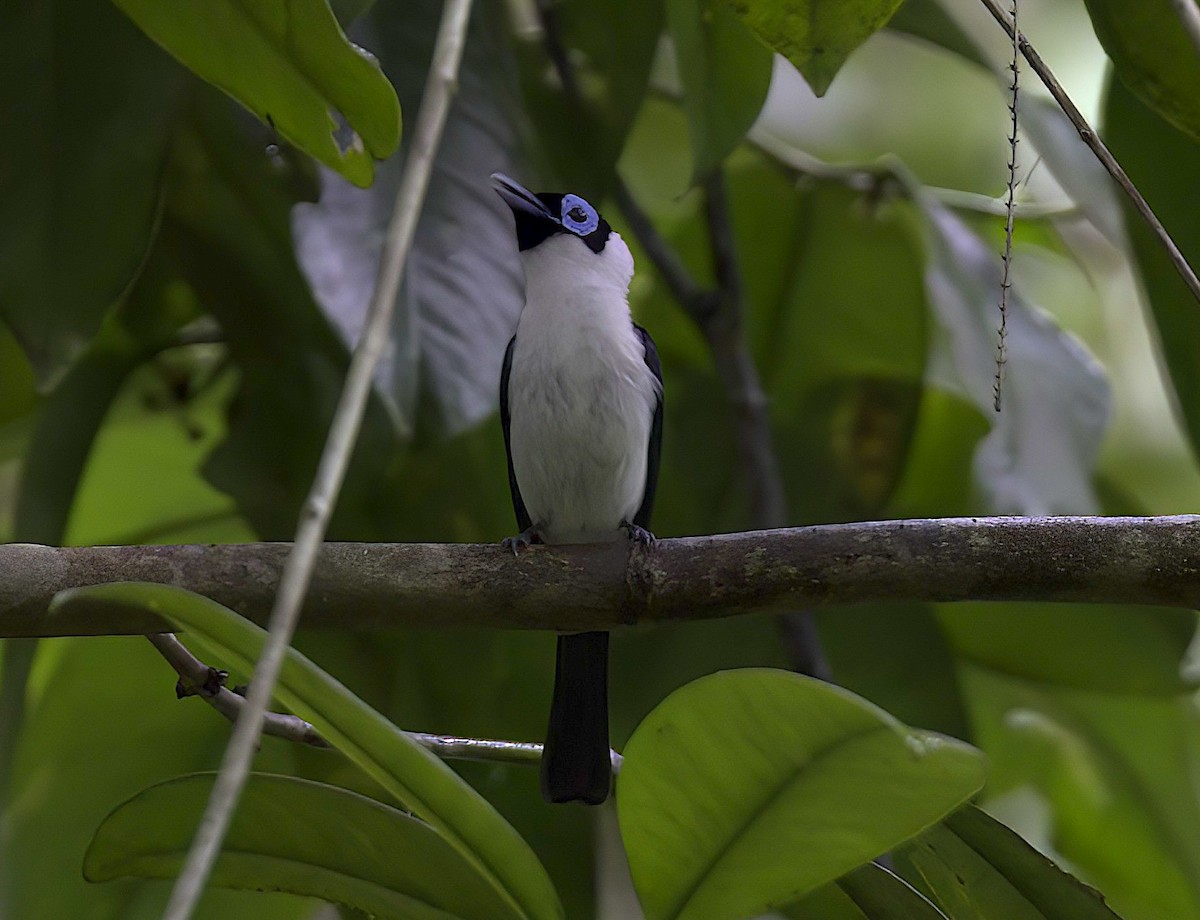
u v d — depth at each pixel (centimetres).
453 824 412
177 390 890
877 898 509
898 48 1052
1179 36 503
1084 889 492
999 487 792
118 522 924
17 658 709
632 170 1005
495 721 855
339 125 501
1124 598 547
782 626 834
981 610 889
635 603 577
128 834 496
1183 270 439
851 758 378
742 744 383
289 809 479
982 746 941
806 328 983
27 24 684
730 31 642
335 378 825
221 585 562
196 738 831
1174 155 660
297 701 396
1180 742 901
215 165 800
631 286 1016
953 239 868
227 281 823
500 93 784
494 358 721
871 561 557
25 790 811
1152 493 1104
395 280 326
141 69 691
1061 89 452
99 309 686
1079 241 1097
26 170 685
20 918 779
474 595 578
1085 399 846
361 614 573
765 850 400
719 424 968
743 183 973
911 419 961
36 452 798
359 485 818
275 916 750
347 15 564
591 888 800
